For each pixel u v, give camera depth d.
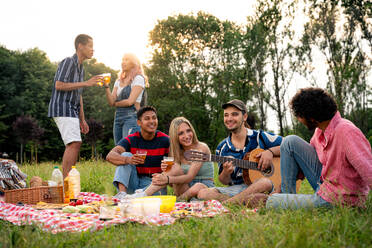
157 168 4.58
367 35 15.03
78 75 5.42
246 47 19.53
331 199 2.69
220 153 4.31
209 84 27.56
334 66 15.53
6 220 2.94
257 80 19.05
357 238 1.98
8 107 32.31
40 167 8.50
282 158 3.31
